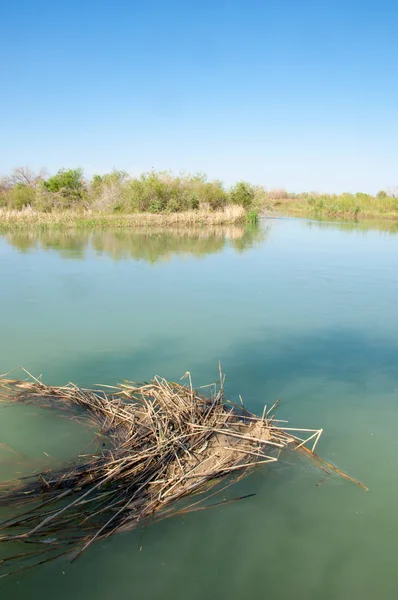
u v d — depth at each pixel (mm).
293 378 6883
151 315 9898
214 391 6406
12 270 14453
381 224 37594
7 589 3367
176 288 12438
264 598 3377
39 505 4051
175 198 35469
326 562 3682
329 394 6402
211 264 16297
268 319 9742
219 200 37281
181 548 3758
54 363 7312
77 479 4332
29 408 5762
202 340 8422
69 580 3453
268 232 28750
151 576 3510
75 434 5234
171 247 20516
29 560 3604
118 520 3961
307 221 39312
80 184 38844
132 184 35375
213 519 4055
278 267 15883
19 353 7695
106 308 10352
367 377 6949
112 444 5047
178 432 5164
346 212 47594
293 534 3934
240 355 7746
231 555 3717
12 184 46219
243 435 5145
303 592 3436
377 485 4555
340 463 4891
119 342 8273
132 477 4414
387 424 5660
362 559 3723
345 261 17391
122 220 30266
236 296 11656
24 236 23672
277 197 72188
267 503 4262
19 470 4566
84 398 5910
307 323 9500
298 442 5184
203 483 4469
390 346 8227
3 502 4059
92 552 3689
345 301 11312
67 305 10562
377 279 14031
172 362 7410
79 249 19250
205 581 3488
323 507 4238
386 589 3475
